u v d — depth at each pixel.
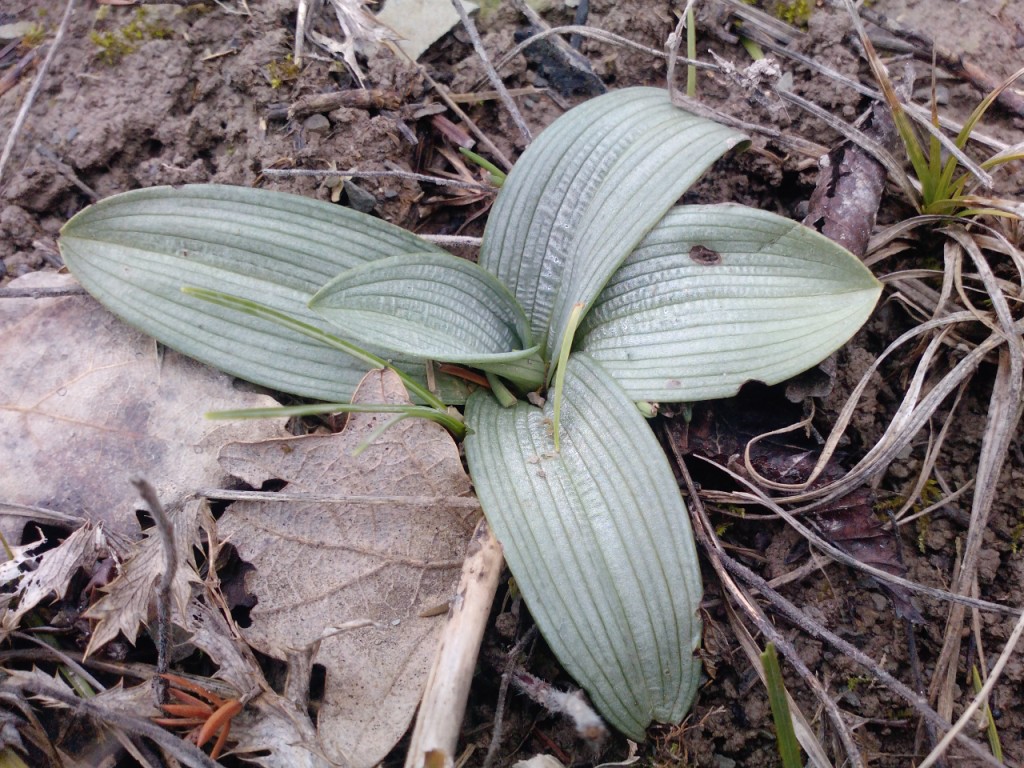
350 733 0.12
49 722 0.12
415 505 0.13
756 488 0.14
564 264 0.14
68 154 0.16
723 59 0.17
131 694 0.12
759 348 0.13
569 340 0.12
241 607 0.13
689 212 0.13
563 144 0.14
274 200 0.13
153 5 0.17
